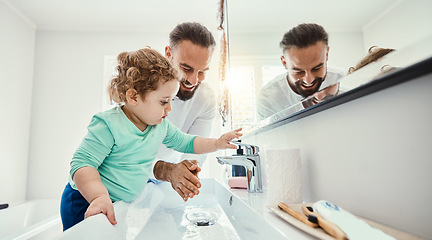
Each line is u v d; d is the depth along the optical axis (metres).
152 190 0.97
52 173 2.26
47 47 2.40
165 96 0.86
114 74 0.89
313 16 0.49
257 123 0.86
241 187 0.90
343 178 0.42
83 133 2.31
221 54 1.85
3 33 2.05
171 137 1.09
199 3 2.15
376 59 0.31
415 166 0.27
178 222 0.68
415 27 0.25
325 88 0.42
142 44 2.46
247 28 0.94
